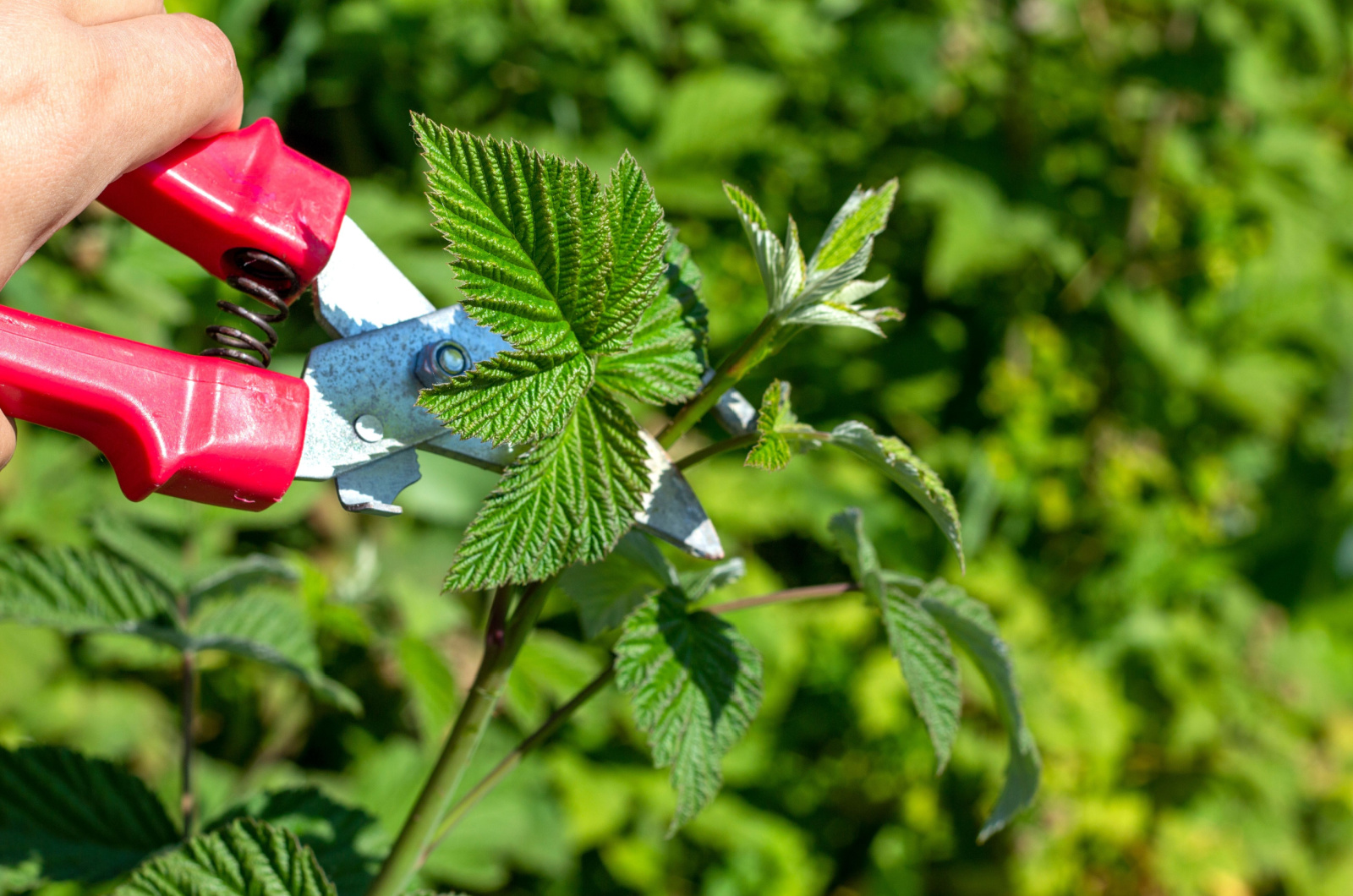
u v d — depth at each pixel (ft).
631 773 3.80
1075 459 5.01
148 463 2.00
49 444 3.43
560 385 1.96
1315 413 5.57
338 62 4.19
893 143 5.05
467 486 3.86
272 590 2.75
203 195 2.08
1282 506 5.52
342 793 2.95
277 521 3.01
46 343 1.98
